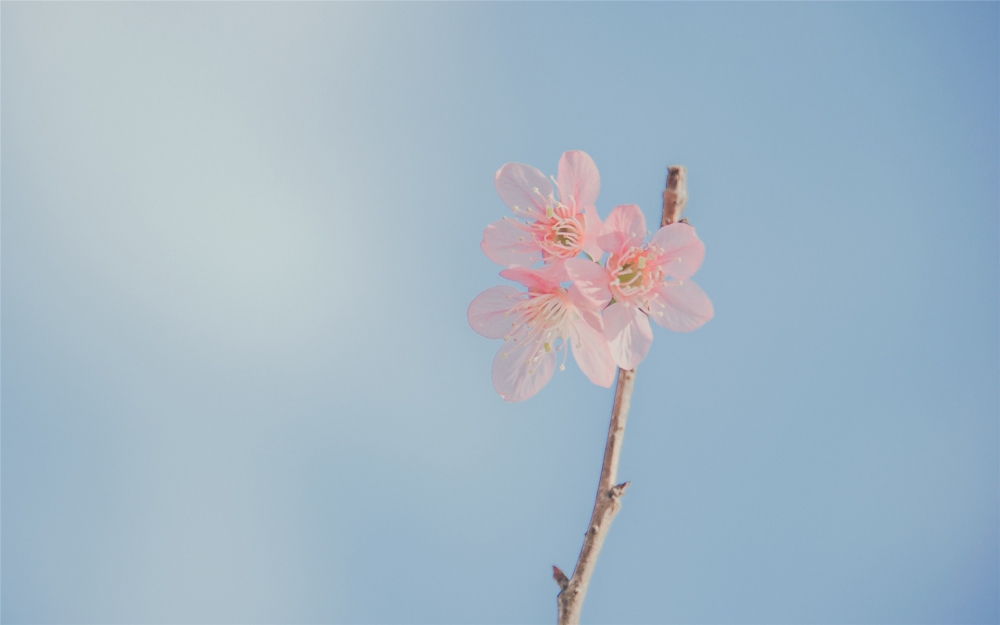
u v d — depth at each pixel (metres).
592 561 0.55
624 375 0.55
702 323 0.55
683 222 0.55
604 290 0.55
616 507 0.55
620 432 0.55
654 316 0.55
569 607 0.55
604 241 0.55
